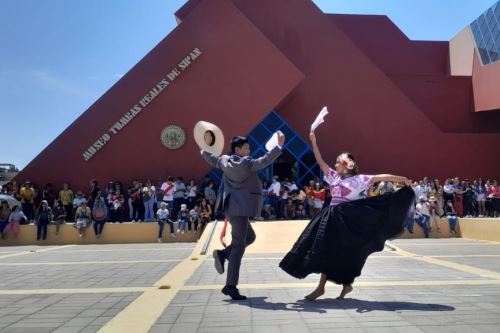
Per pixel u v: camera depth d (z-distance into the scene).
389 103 25.66
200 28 23.38
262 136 25.28
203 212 19.23
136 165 22.66
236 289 5.90
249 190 5.95
